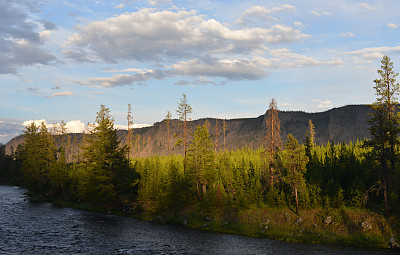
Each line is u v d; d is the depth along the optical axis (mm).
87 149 62156
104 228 41812
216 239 38469
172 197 53031
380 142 39562
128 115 79062
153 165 73625
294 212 45000
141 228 43750
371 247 35062
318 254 31516
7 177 131250
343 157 59562
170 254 29484
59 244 31062
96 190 58438
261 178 54188
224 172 67000
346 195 48625
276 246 35281
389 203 42625
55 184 74438
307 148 72562
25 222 42750
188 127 63281
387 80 39188
